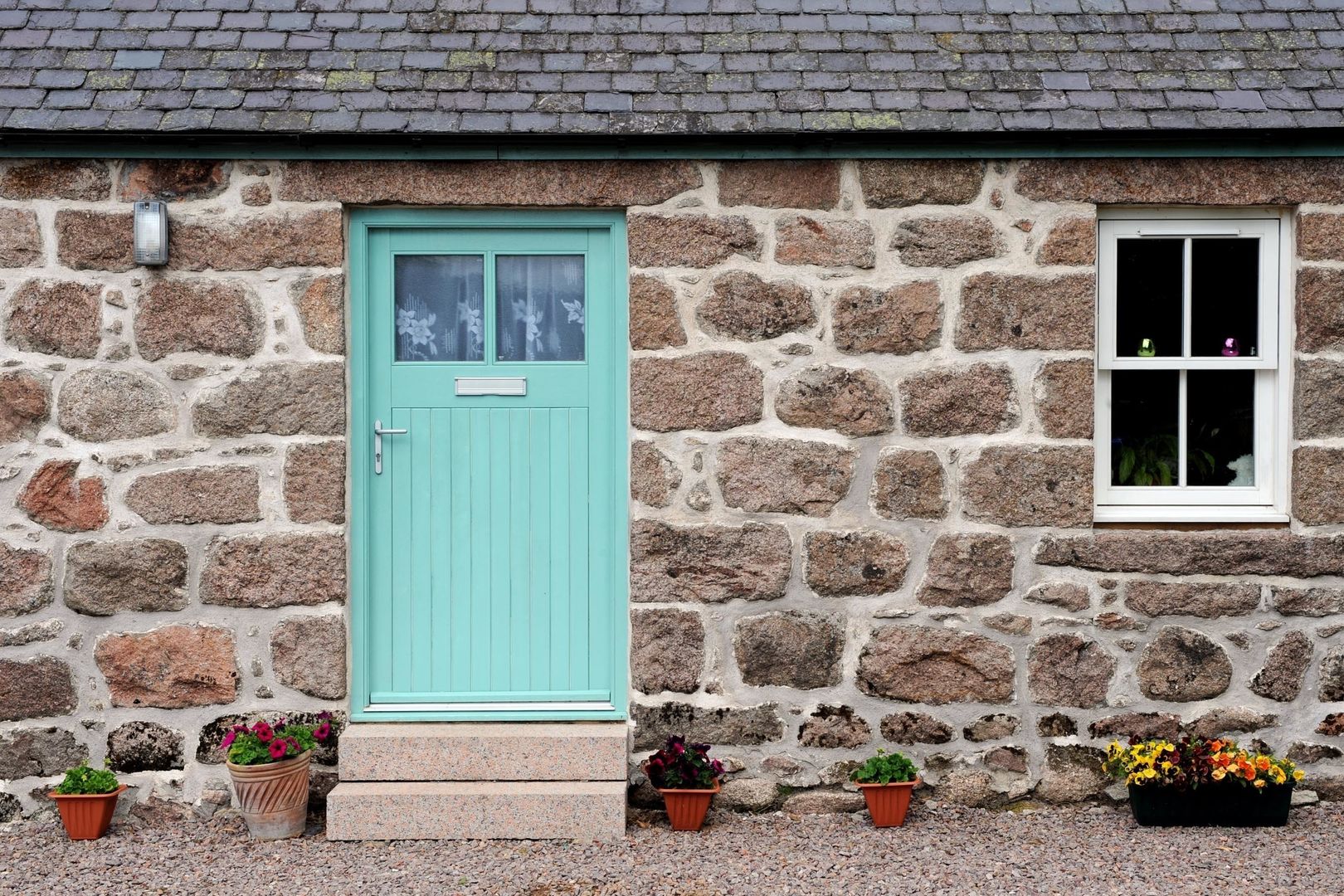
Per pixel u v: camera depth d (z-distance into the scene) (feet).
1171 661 17.28
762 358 17.22
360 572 17.56
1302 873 15.17
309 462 17.07
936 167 17.19
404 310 17.72
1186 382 17.84
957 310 17.22
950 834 16.56
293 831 16.66
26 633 17.03
